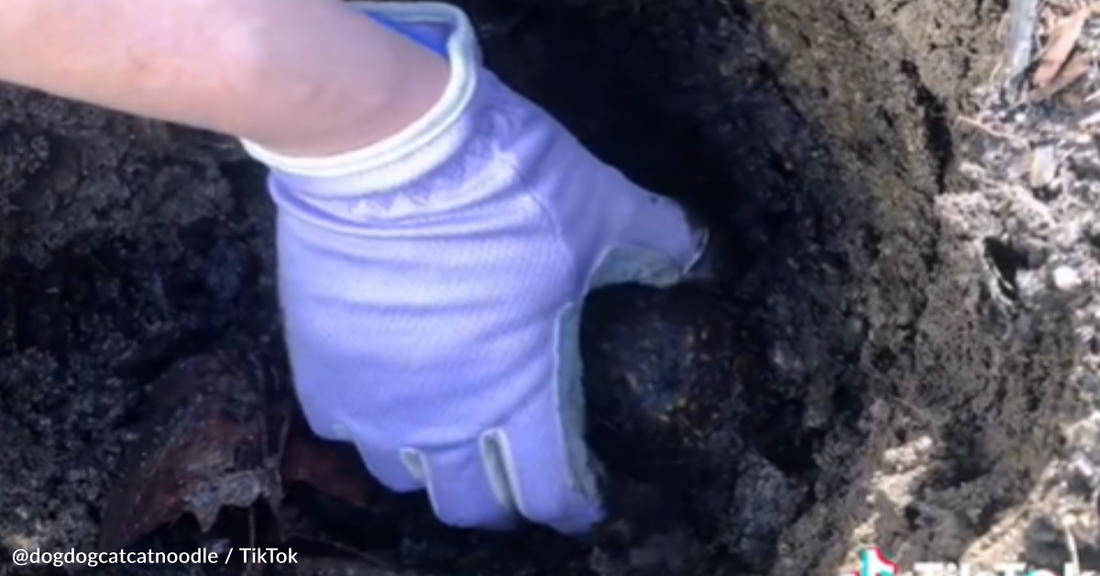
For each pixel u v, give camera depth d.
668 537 0.57
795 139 0.58
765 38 0.57
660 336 0.58
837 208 0.58
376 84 0.48
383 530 0.59
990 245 0.50
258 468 0.58
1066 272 0.48
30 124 0.56
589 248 0.54
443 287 0.52
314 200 0.51
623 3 0.59
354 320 0.53
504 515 0.57
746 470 0.58
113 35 0.44
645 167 0.62
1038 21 0.50
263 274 0.61
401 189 0.50
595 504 0.57
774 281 0.59
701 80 0.59
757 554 0.56
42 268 0.59
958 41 0.50
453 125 0.50
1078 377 0.47
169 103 0.46
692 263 0.59
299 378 0.56
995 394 0.50
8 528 0.57
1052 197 0.49
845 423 0.56
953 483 0.50
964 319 0.51
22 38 0.44
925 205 0.53
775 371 0.59
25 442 0.58
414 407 0.54
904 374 0.54
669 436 0.58
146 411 0.59
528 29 0.61
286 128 0.47
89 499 0.58
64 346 0.59
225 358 0.60
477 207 0.52
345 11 0.48
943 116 0.51
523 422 0.54
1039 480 0.47
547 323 0.54
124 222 0.59
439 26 0.52
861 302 0.57
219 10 0.45
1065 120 0.49
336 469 0.59
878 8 0.51
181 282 0.61
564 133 0.54
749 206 0.60
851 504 0.53
